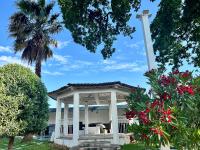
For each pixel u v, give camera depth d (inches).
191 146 263.6
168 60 616.7
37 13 1016.2
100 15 527.5
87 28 534.9
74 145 722.8
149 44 486.6
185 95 278.4
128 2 488.1
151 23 585.9
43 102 395.2
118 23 532.1
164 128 256.1
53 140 876.6
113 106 736.3
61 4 477.7
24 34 998.4
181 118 263.0
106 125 1002.1
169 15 557.9
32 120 370.6
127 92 777.6
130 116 292.7
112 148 677.3
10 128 349.4
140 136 273.4
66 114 896.3
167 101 283.0
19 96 366.0
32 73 402.3
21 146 713.6
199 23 560.4
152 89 297.9
